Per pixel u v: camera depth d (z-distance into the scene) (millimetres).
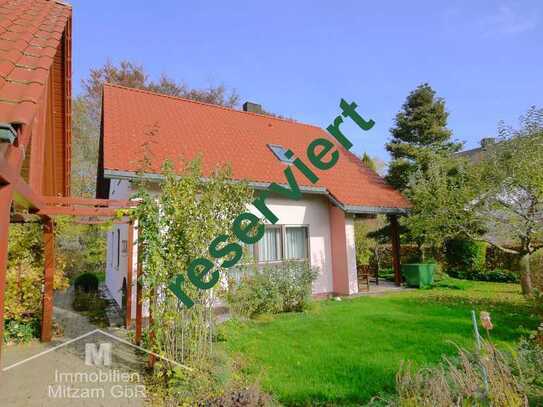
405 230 16625
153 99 13297
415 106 20219
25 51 3264
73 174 22203
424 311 9250
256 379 4430
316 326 7684
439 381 3307
